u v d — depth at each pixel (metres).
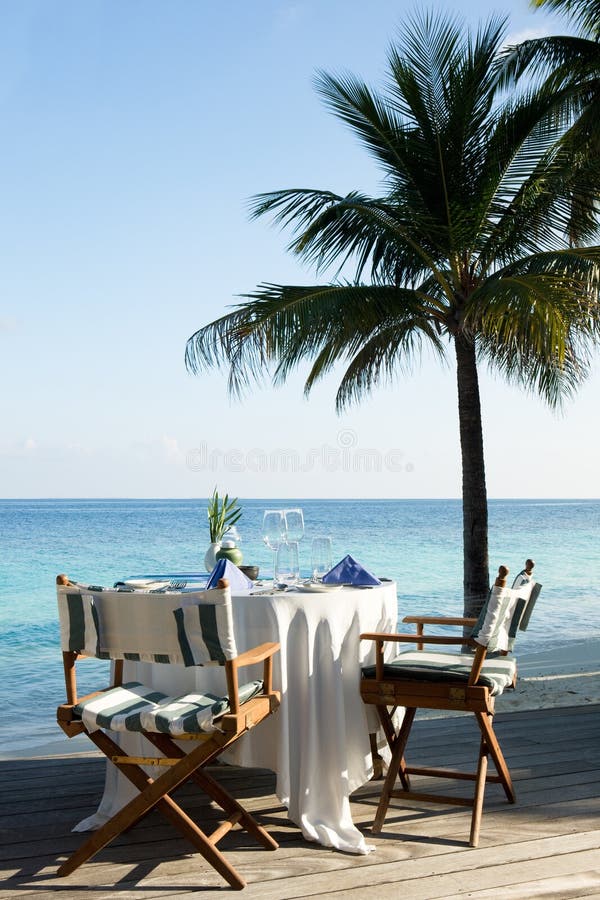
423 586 17.78
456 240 7.29
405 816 3.41
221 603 2.67
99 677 7.94
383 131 7.19
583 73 7.93
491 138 7.18
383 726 3.46
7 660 8.96
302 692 3.25
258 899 2.67
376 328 8.36
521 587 3.32
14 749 5.23
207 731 2.73
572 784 3.75
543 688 6.07
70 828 3.32
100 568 25.17
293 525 3.66
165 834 3.24
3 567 24.72
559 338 5.86
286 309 6.72
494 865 2.90
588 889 2.71
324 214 7.12
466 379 7.49
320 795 3.25
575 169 7.29
